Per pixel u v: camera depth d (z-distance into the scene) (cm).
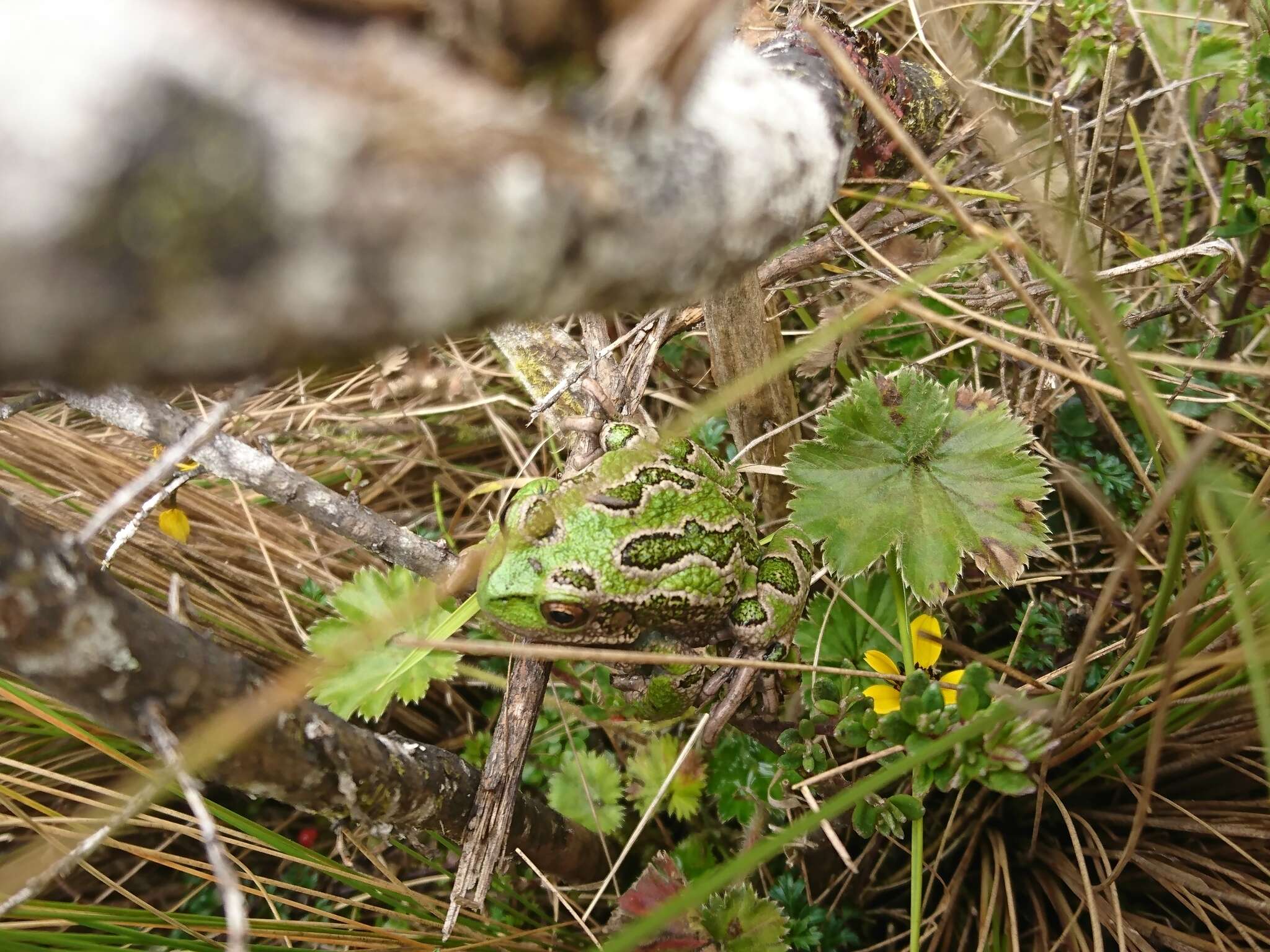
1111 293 17
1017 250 10
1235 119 16
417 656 15
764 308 16
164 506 17
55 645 7
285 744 9
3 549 7
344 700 15
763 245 7
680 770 18
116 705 8
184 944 13
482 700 20
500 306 5
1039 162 17
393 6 5
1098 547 18
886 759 13
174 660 8
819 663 17
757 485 18
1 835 16
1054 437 18
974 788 16
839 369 19
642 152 6
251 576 19
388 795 11
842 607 17
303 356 5
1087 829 15
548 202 5
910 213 17
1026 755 11
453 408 21
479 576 15
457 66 5
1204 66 19
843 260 19
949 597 17
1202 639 13
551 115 5
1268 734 9
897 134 9
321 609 19
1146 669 13
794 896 16
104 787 17
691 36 5
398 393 22
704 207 6
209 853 8
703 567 15
